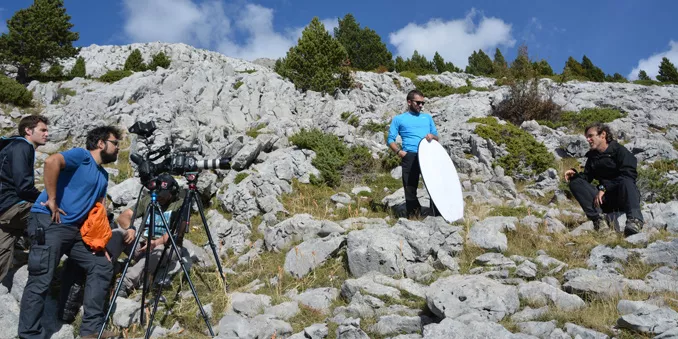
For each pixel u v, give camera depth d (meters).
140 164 5.10
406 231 6.15
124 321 4.85
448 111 16.16
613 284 4.88
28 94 15.15
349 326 4.37
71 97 15.82
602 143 6.70
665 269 5.25
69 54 29.30
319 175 9.78
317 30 21.81
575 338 4.03
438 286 5.06
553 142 12.85
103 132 4.89
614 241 5.96
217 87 15.66
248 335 4.35
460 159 11.28
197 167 5.23
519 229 6.59
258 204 8.11
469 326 4.08
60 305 4.81
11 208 4.73
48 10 28.48
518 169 10.91
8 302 4.76
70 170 4.57
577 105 17.44
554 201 9.30
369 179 10.19
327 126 12.96
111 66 51.66
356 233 6.06
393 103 19.12
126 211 5.80
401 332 4.46
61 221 4.48
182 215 5.26
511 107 16.12
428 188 7.13
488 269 5.59
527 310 4.60
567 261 5.83
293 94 17.30
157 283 5.67
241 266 6.39
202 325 4.88
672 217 6.55
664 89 20.58
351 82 21.58
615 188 6.54
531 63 17.84
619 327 4.19
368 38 46.31
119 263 5.66
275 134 12.04
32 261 4.29
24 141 4.82
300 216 6.96
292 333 4.62
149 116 12.11
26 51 27.88
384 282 5.30
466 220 7.12
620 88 20.77
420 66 49.88
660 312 4.14
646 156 11.61
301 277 5.95
